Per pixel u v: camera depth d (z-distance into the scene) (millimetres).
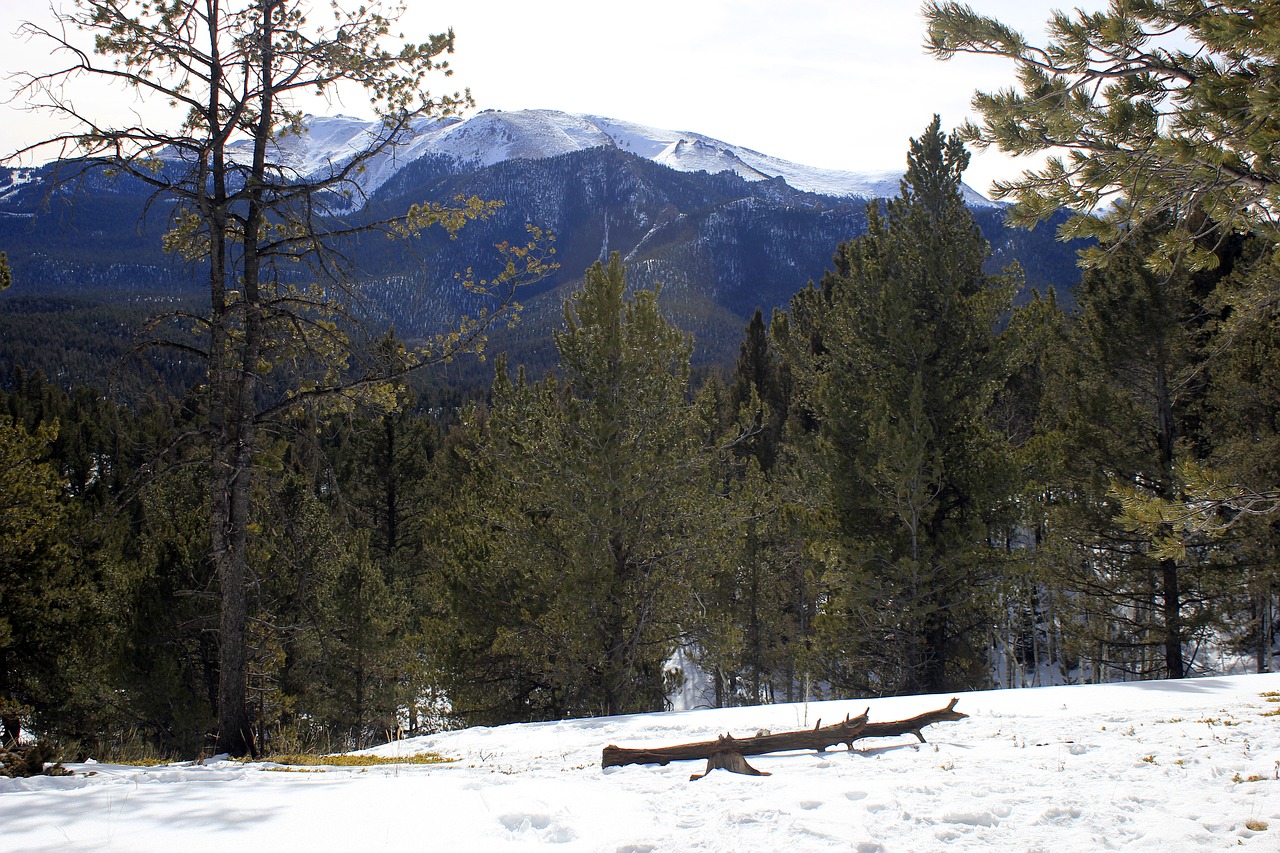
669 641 18531
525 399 19047
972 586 19141
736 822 4688
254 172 11609
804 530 22172
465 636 18234
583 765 8172
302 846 4320
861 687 20875
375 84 11633
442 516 23500
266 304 11578
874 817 4723
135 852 4180
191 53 10977
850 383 21625
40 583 17422
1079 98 5391
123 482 11812
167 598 18359
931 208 20688
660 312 18188
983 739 8367
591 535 16953
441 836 4512
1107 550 20203
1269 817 4496
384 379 11781
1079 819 4637
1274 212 5852
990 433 20469
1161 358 19359
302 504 16844
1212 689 12766
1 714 16625
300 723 20422
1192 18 5293
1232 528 17703
